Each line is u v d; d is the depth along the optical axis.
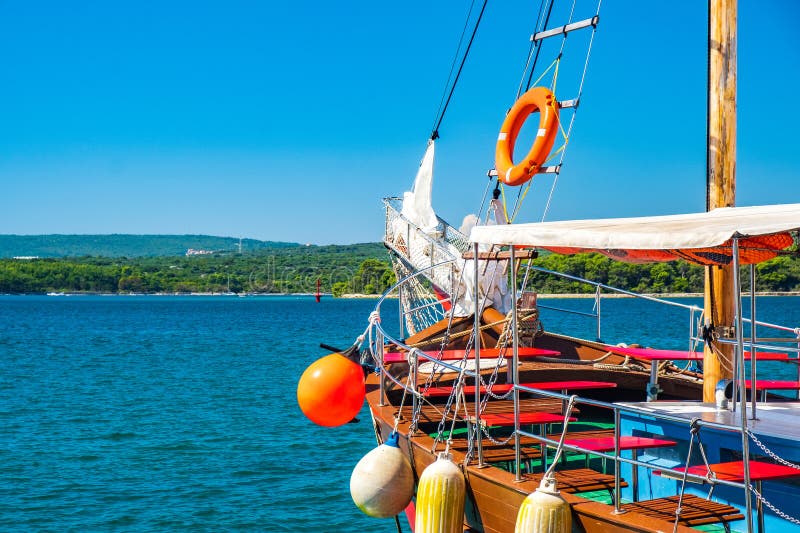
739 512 6.91
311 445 21.69
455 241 15.21
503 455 8.80
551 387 10.41
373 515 9.21
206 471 18.92
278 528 14.94
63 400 30.14
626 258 8.81
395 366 12.87
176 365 43.84
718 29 9.41
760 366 36.09
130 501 16.52
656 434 8.59
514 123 12.09
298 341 63.53
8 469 19.02
